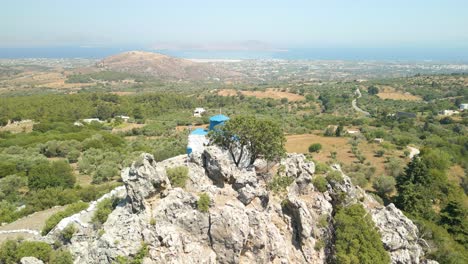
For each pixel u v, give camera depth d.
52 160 97.44
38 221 52.41
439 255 48.97
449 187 73.94
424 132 148.50
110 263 30.56
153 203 35.59
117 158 93.50
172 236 33.00
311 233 39.62
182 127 156.12
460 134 150.50
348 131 143.00
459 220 61.56
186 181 38.34
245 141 45.28
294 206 39.62
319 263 38.62
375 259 38.34
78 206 44.72
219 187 39.72
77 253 33.97
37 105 180.75
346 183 45.44
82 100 198.38
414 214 63.06
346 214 42.19
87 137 120.62
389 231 45.16
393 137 128.50
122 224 33.72
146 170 35.56
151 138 136.88
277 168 44.91
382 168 92.75
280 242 37.28
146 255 31.39
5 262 34.62
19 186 73.31
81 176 83.81
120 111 189.12
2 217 53.28
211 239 34.78
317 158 101.12
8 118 154.62
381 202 65.31
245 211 36.66
